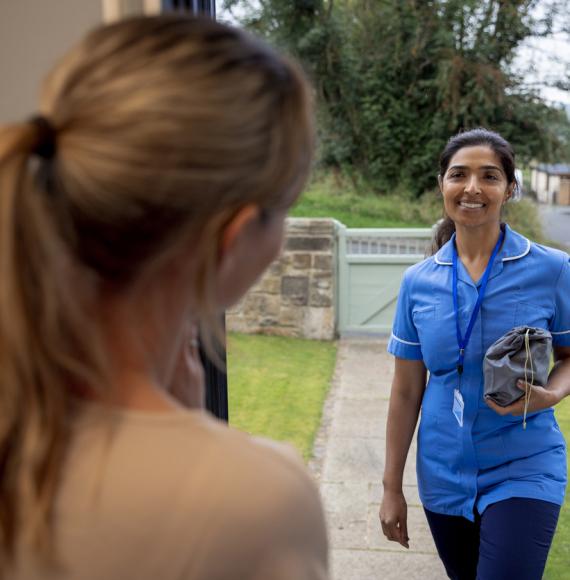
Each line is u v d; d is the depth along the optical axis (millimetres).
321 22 11742
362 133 11898
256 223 521
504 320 1812
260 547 484
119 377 522
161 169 458
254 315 6949
